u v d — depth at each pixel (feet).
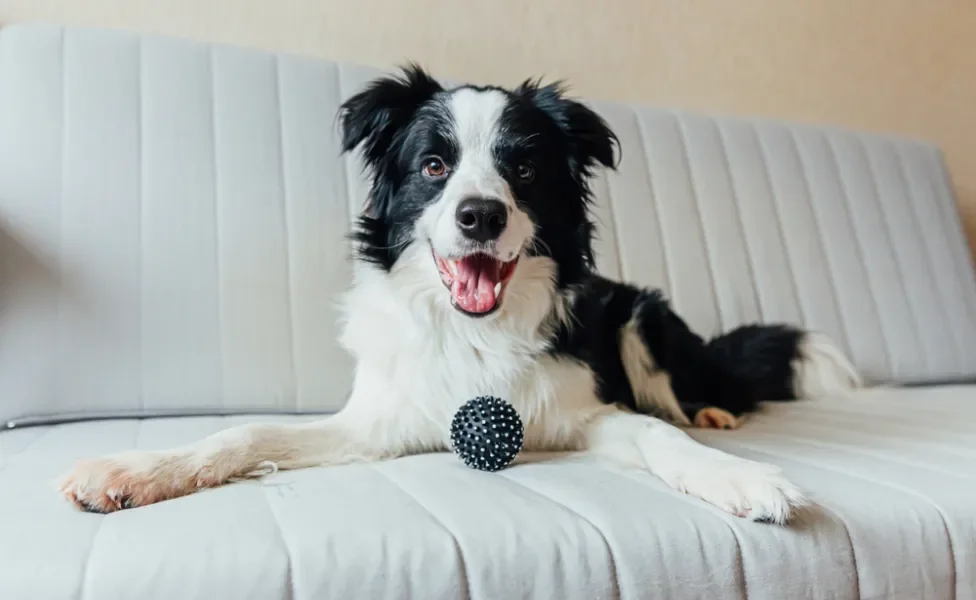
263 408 6.76
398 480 4.13
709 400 7.22
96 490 3.53
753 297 8.84
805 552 3.56
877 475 4.37
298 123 7.50
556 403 5.28
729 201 9.05
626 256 8.39
